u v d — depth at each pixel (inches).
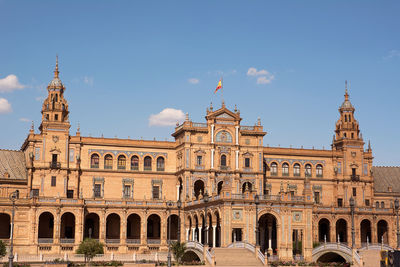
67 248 3988.7
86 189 4370.1
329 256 3836.1
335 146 5093.5
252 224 3681.1
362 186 4975.4
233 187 4436.5
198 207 4079.7
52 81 4421.8
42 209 3978.8
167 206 4345.5
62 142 4330.7
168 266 2783.0
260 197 3745.1
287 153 4854.8
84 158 4402.1
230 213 3654.0
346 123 5036.9
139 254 3878.0
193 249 3467.0
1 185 4215.1
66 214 4293.8
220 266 3080.7
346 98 5137.8
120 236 4217.5
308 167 4909.0
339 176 4931.1
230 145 4485.7
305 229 3786.9
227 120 4512.8
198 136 4448.8
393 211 4739.2
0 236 4072.3
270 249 3673.7
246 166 4522.6
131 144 4512.8
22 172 4357.8
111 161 4473.4
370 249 3858.3
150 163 4562.0
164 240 4298.7
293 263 3235.7
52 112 4343.0
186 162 4379.9
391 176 5275.6
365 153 5036.9
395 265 2314.2
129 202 4276.6
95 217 4392.2
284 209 3759.8
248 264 3169.3
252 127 4594.0
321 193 4874.5
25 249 3917.3
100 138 4456.2
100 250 3228.3
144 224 4281.5
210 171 4399.6
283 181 4813.0
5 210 3954.2
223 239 3619.6
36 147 4279.0
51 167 4259.4
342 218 4650.6
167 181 4557.1
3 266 2920.8
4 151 4485.7
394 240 4707.2
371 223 4697.3
